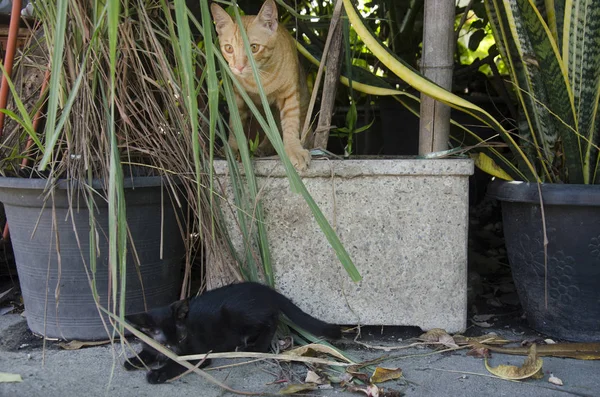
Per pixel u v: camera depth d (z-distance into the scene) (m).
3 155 2.46
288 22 3.60
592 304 2.20
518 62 2.35
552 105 2.25
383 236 2.30
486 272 3.13
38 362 2.11
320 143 2.48
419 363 2.09
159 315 2.07
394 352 2.20
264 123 1.94
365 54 3.77
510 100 3.22
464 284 2.32
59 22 1.71
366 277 2.32
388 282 2.32
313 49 3.05
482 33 3.76
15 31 2.35
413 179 2.27
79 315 2.26
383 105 3.77
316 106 3.39
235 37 2.53
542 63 2.19
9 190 2.20
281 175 2.29
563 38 2.18
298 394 1.87
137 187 2.19
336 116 4.02
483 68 4.51
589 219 2.13
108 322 2.27
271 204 2.31
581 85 2.18
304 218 2.31
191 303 2.14
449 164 2.25
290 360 2.05
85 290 2.24
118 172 1.89
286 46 2.65
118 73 2.21
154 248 2.32
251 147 2.45
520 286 2.38
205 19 1.79
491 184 2.45
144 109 2.26
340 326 2.36
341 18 2.46
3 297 2.74
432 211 2.29
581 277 2.18
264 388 1.92
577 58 2.17
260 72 2.56
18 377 1.94
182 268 2.97
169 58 2.49
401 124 3.75
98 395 1.86
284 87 2.63
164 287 2.39
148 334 2.07
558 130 2.32
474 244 3.58
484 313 2.61
